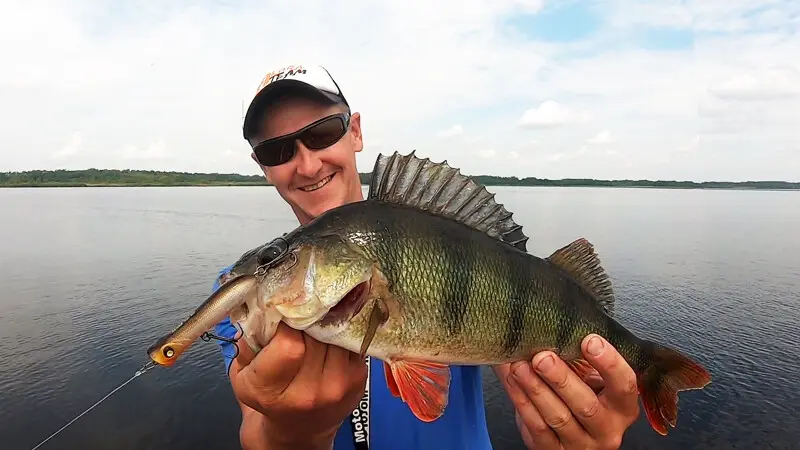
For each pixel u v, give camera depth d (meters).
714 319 2.36
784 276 3.31
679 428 1.53
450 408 0.57
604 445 0.44
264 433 0.43
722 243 5.04
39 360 1.92
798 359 1.90
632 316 2.41
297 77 0.64
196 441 1.43
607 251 4.36
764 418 1.53
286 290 0.40
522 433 0.55
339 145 0.66
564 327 0.49
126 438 1.44
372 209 0.45
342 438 0.55
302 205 0.67
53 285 3.16
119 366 1.89
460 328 0.45
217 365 1.90
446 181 0.48
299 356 0.36
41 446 1.41
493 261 0.46
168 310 2.58
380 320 0.42
